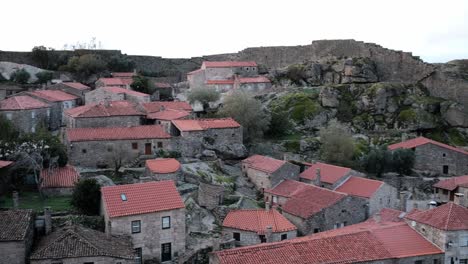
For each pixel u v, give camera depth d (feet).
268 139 333.42
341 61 424.87
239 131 281.13
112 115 262.88
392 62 418.10
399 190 287.07
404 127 357.00
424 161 308.81
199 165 245.24
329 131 309.22
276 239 185.78
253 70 449.48
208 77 434.30
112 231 161.79
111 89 323.16
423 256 158.20
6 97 313.94
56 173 204.23
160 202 172.04
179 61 504.02
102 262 144.15
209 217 202.08
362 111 371.97
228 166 267.59
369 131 360.07
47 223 160.56
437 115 369.09
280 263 145.79
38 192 200.13
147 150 246.27
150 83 393.70
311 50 466.29
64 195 196.24
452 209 169.27
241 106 311.27
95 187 180.45
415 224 171.94
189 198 204.44
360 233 164.25
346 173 246.27
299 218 202.69
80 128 244.42
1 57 427.33
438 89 389.80
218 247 174.81
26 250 144.36
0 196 189.57
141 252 166.40
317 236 170.91
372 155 298.35
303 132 352.90
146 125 264.72
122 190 174.81
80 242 147.13
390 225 175.22
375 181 235.40
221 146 273.75
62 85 347.36
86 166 233.14
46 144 210.79
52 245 145.18
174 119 274.77
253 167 253.03
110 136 238.89
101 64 428.56
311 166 268.41
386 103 371.15
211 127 271.69
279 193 229.45
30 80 391.24
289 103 375.25
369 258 152.46
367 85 387.14
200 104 354.74
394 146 315.58
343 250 154.81
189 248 176.14
